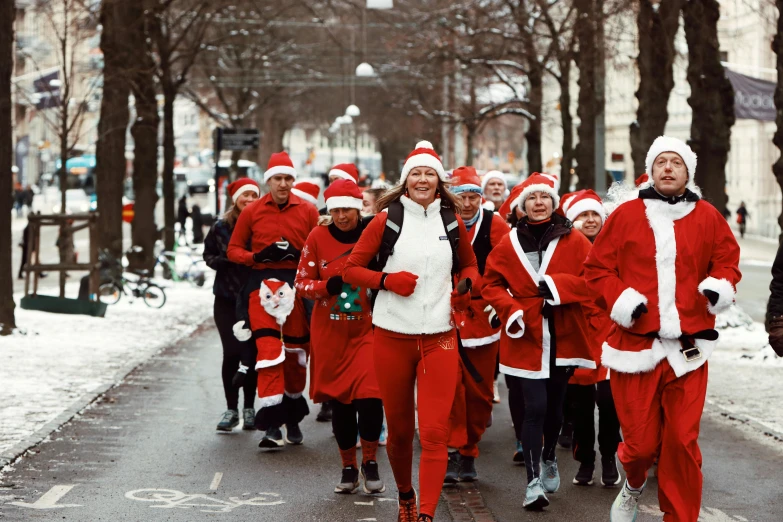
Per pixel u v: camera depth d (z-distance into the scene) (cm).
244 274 1054
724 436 1066
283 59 5209
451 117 4178
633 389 660
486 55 3478
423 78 4250
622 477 909
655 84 2105
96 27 2698
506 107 3831
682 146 660
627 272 663
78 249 4347
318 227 867
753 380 1393
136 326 2000
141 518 761
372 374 833
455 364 719
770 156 5259
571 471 936
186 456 964
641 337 654
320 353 848
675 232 655
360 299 842
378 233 724
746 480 892
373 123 7262
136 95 2622
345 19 4788
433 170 722
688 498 643
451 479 877
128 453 970
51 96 2664
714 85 2064
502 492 855
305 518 770
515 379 919
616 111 6112
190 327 2027
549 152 7906
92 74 3372
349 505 808
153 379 1383
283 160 1009
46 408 1148
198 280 3036
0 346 1630
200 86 5403
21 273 3172
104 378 1359
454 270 734
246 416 1091
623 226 664
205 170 8100
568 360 829
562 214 855
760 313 2327
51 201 6819
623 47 3425
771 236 5122
